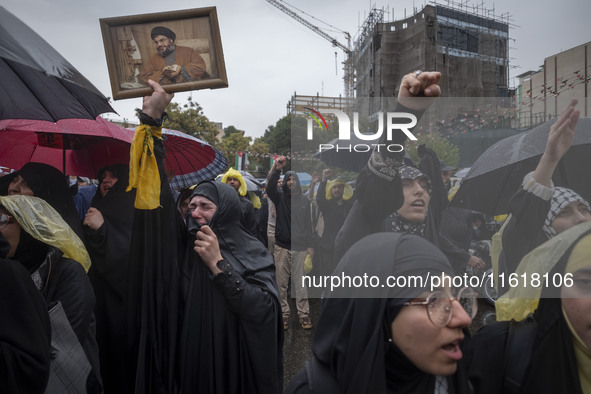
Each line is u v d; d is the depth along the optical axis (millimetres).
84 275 1770
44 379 1301
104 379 2180
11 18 1194
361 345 851
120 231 2352
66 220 2158
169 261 1932
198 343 1909
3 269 1283
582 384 920
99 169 2854
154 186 1794
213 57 1324
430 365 838
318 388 911
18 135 2832
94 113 1932
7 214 1628
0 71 1829
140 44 1320
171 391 1884
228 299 1878
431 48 28875
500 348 992
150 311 1890
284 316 3848
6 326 1240
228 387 1908
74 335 1551
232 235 2086
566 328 932
